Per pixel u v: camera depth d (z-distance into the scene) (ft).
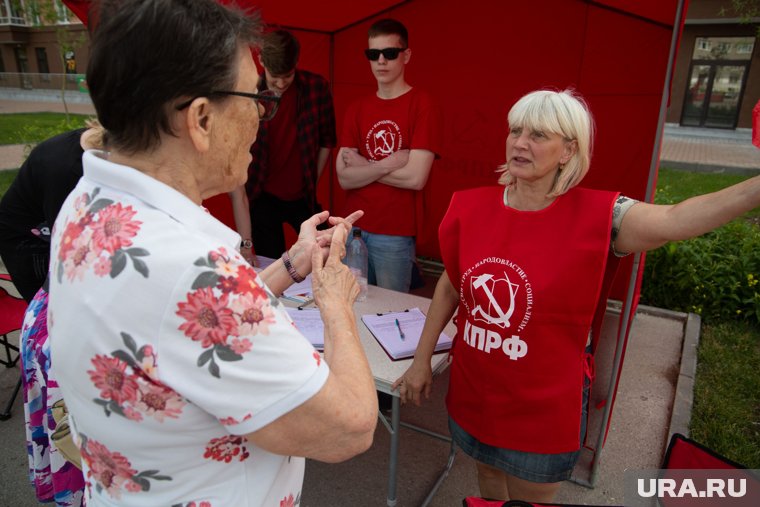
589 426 9.45
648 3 9.50
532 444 5.16
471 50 13.25
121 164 2.55
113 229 2.33
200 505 2.61
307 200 11.20
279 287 4.19
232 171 2.79
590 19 11.67
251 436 2.44
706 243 14.84
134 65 2.30
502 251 5.02
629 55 11.46
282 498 3.04
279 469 2.93
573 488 7.97
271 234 11.40
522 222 4.97
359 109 9.76
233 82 2.54
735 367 11.34
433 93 14.06
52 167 5.15
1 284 13.67
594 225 4.69
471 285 5.19
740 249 14.53
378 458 8.52
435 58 13.75
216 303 2.28
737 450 8.69
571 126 4.61
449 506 7.56
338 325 3.20
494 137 13.67
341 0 12.01
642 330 13.26
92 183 2.56
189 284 2.24
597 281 4.75
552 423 5.08
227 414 2.36
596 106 12.11
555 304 4.83
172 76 2.33
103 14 2.38
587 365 5.24
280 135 10.52
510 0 12.46
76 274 2.36
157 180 2.49
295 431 2.50
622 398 10.37
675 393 10.39
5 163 30.94
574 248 4.75
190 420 2.41
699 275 14.06
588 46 11.85
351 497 7.68
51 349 2.49
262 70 9.93
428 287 15.25
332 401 2.54
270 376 2.37
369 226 9.81
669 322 13.73
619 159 12.10
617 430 9.35
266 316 2.39
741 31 57.88
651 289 14.52
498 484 6.02
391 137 9.35
